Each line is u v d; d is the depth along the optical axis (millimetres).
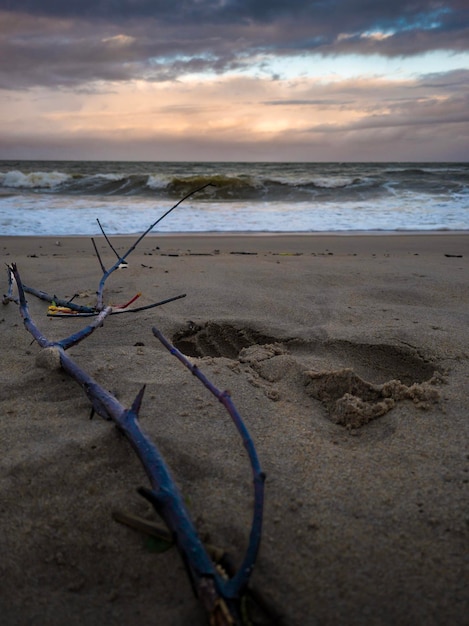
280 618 1150
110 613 1250
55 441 1858
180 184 18500
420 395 2248
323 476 1725
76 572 1362
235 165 49531
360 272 4988
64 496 1607
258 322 3285
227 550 1398
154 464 1508
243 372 2557
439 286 4387
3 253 6465
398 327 3143
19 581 1335
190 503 1570
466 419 2090
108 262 5512
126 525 1368
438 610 1234
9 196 15789
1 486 1641
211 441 1919
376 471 1759
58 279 4543
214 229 10266
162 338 1885
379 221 11500
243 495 1622
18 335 3037
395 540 1441
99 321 2873
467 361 2668
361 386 2330
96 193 17578
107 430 1906
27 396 2234
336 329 3125
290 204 14852
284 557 1381
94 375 2467
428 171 24656
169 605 1263
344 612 1231
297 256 6449
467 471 1746
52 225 9984
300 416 2162
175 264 5387
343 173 29625
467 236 9234
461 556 1383
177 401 2219
